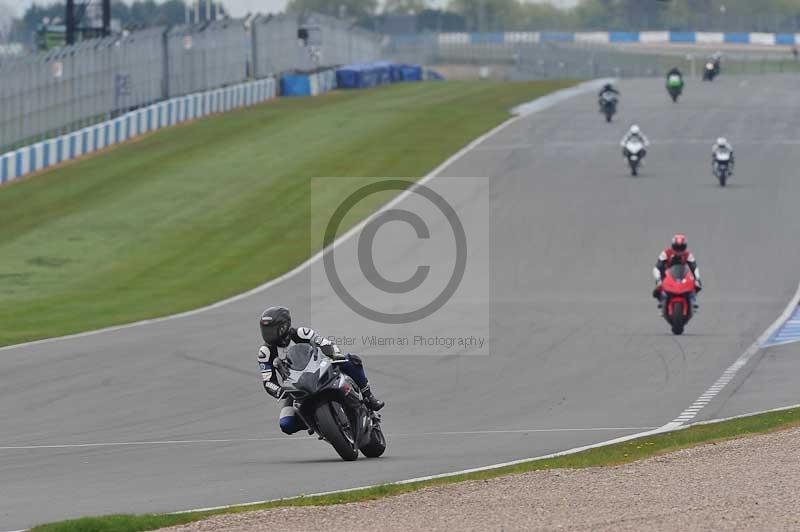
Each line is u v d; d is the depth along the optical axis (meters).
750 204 147.00
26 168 179.12
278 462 46.16
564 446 48.12
